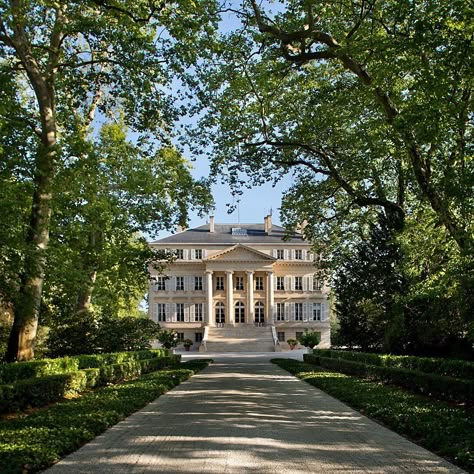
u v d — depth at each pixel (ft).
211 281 225.15
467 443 25.81
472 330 46.78
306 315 229.45
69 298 78.74
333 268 108.47
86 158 61.41
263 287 229.04
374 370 61.46
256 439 28.89
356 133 70.44
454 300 53.06
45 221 56.24
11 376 43.24
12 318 70.54
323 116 74.59
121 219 85.10
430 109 44.47
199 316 227.61
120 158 87.45
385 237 83.66
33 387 40.45
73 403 40.37
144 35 60.80
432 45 44.16
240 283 227.81
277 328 228.63
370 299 85.51
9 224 48.19
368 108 68.33
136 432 31.27
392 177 88.17
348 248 106.93
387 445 27.53
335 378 64.80
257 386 59.88
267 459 24.34
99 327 84.69
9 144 54.80
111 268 92.63
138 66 61.52
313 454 25.40
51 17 64.59
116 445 27.55
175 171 91.40
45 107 60.85
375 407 38.42
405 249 68.90
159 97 65.82
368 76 57.52
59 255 62.49
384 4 59.36
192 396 49.93
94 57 66.28
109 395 46.06
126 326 89.76
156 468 22.80
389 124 57.82
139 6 54.44
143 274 93.30
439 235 65.98
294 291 230.68
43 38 65.92
